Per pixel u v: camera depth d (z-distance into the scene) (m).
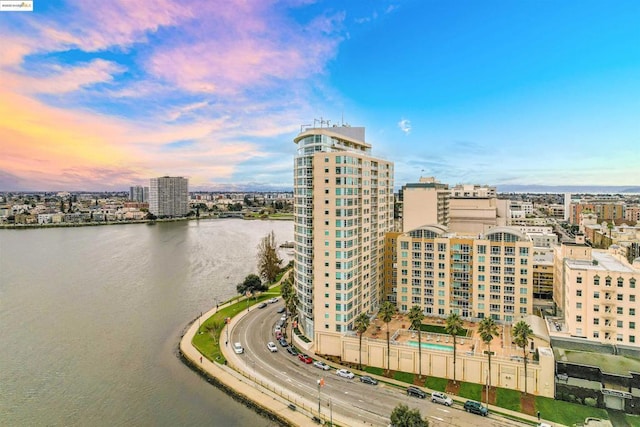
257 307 157.12
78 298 172.12
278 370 104.31
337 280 112.25
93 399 92.69
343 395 91.12
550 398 88.25
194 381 101.00
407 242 131.50
